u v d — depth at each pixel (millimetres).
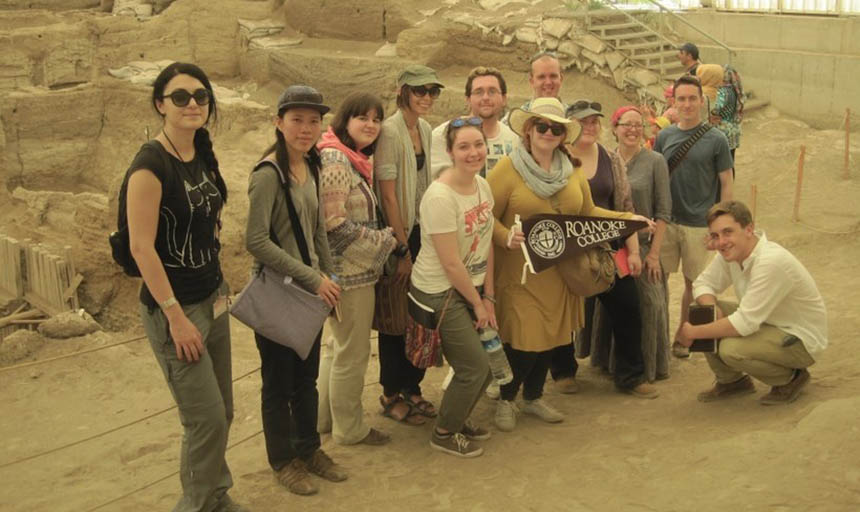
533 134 5699
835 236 10602
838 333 7246
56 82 27906
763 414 5785
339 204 5395
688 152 7094
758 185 13266
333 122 5684
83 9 32469
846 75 15695
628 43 18406
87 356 8117
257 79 26438
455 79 20953
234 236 14797
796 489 4598
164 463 6195
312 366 5340
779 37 17141
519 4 21797
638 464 5312
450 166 6168
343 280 5508
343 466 5629
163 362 4605
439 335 5457
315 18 25969
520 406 6430
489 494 5172
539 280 5812
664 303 6824
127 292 18109
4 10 31391
